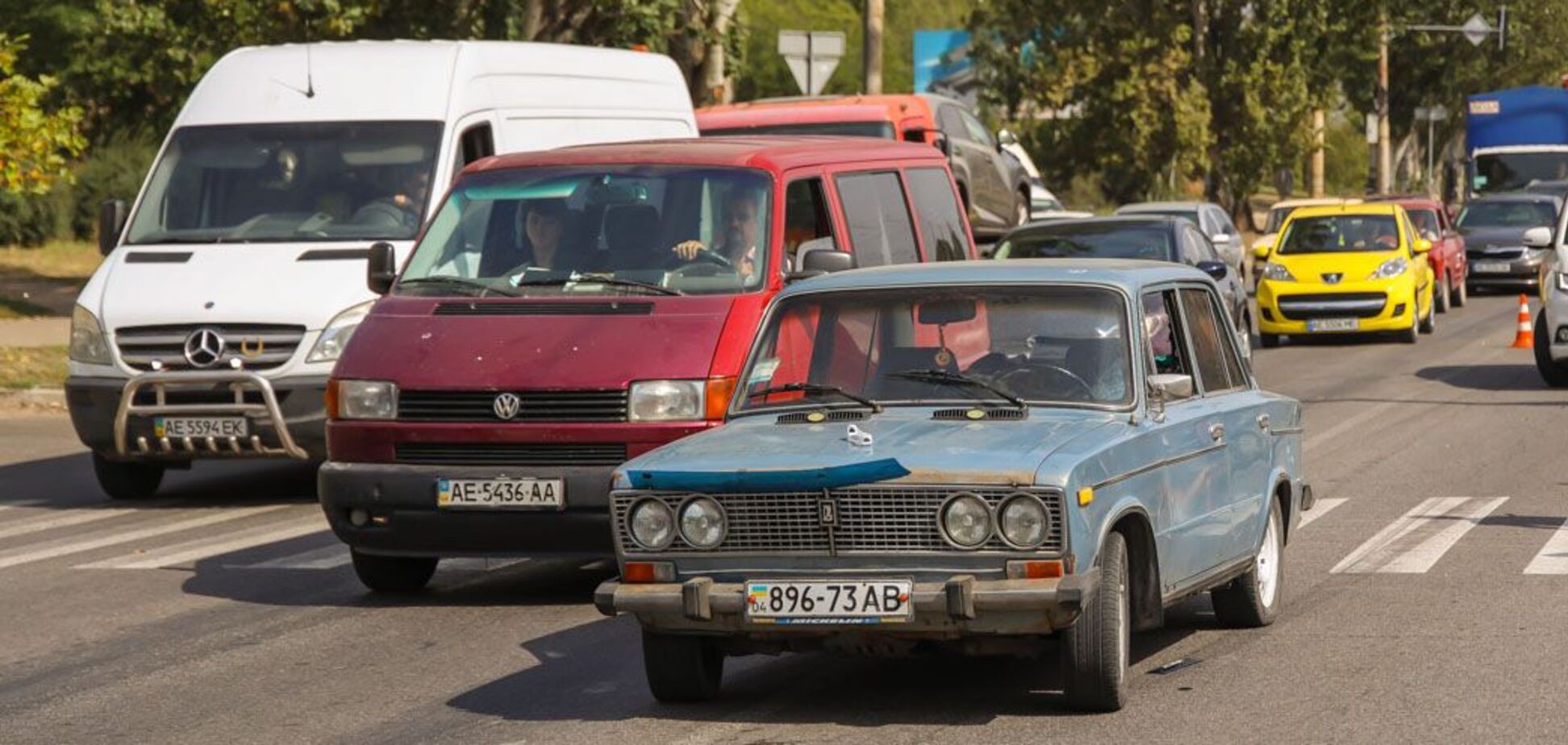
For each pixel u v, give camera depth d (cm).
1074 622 1495
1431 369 4912
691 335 2167
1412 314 5647
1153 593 1627
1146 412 1650
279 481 3297
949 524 1483
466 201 2406
